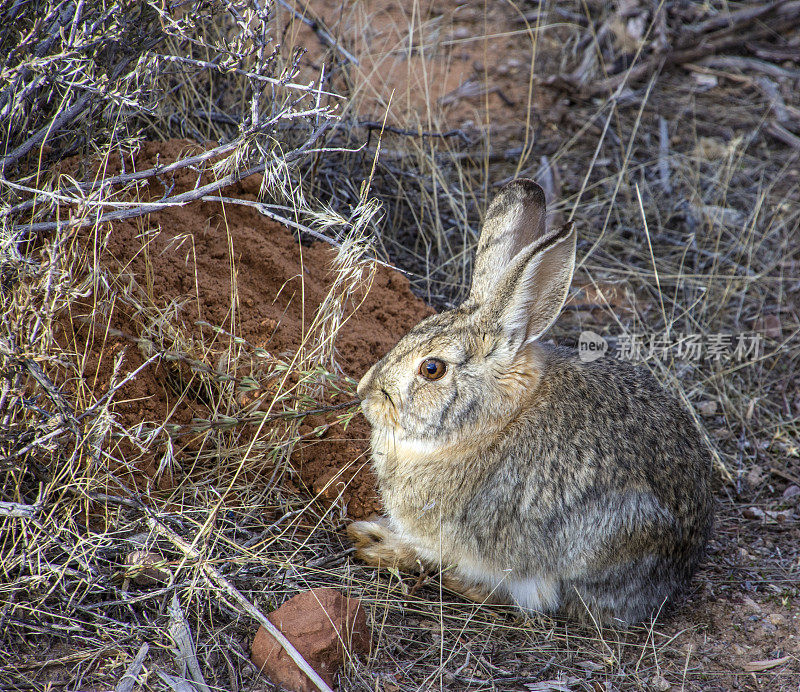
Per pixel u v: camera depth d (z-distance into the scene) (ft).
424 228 40.98
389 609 25.38
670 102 54.90
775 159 50.96
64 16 24.85
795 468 34.63
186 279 28.48
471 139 48.98
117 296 26.18
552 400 26.09
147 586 23.57
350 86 41.09
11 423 21.89
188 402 27.45
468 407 25.57
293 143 34.68
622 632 26.09
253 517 26.50
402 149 42.78
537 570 25.81
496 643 24.95
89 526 24.04
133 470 24.75
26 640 21.52
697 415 36.52
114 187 27.78
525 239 27.89
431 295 38.24
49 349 22.94
